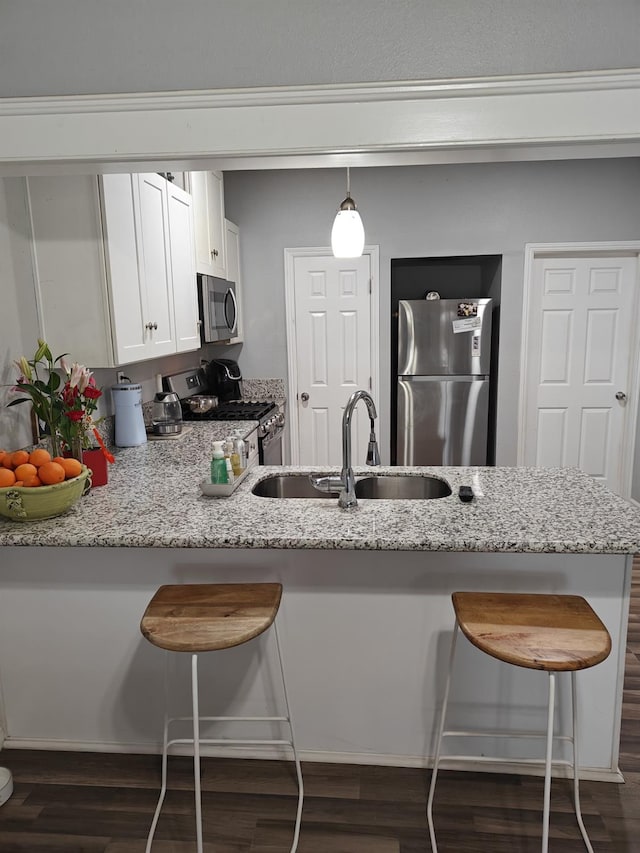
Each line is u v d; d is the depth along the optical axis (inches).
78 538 65.2
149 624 58.9
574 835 64.3
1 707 78.2
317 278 170.2
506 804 68.7
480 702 72.9
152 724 77.2
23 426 88.0
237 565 72.4
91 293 91.4
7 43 65.4
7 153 66.3
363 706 74.3
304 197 166.6
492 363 172.9
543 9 61.2
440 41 62.4
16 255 87.0
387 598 71.5
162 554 72.7
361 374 173.2
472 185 160.1
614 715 71.2
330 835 64.7
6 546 72.5
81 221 89.6
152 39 64.4
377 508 73.2
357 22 62.7
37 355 81.1
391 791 70.9
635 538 61.4
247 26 63.7
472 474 88.4
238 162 68.2
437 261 187.5
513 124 62.2
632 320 164.6
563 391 169.5
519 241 161.2
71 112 65.2
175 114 64.7
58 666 76.7
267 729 76.4
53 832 65.9
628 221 157.6
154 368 137.7
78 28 64.8
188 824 66.6
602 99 61.1
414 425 167.9
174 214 118.3
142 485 85.5
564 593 70.0
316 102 63.6
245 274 172.4
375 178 163.0
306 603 72.6
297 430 178.2
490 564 70.0
